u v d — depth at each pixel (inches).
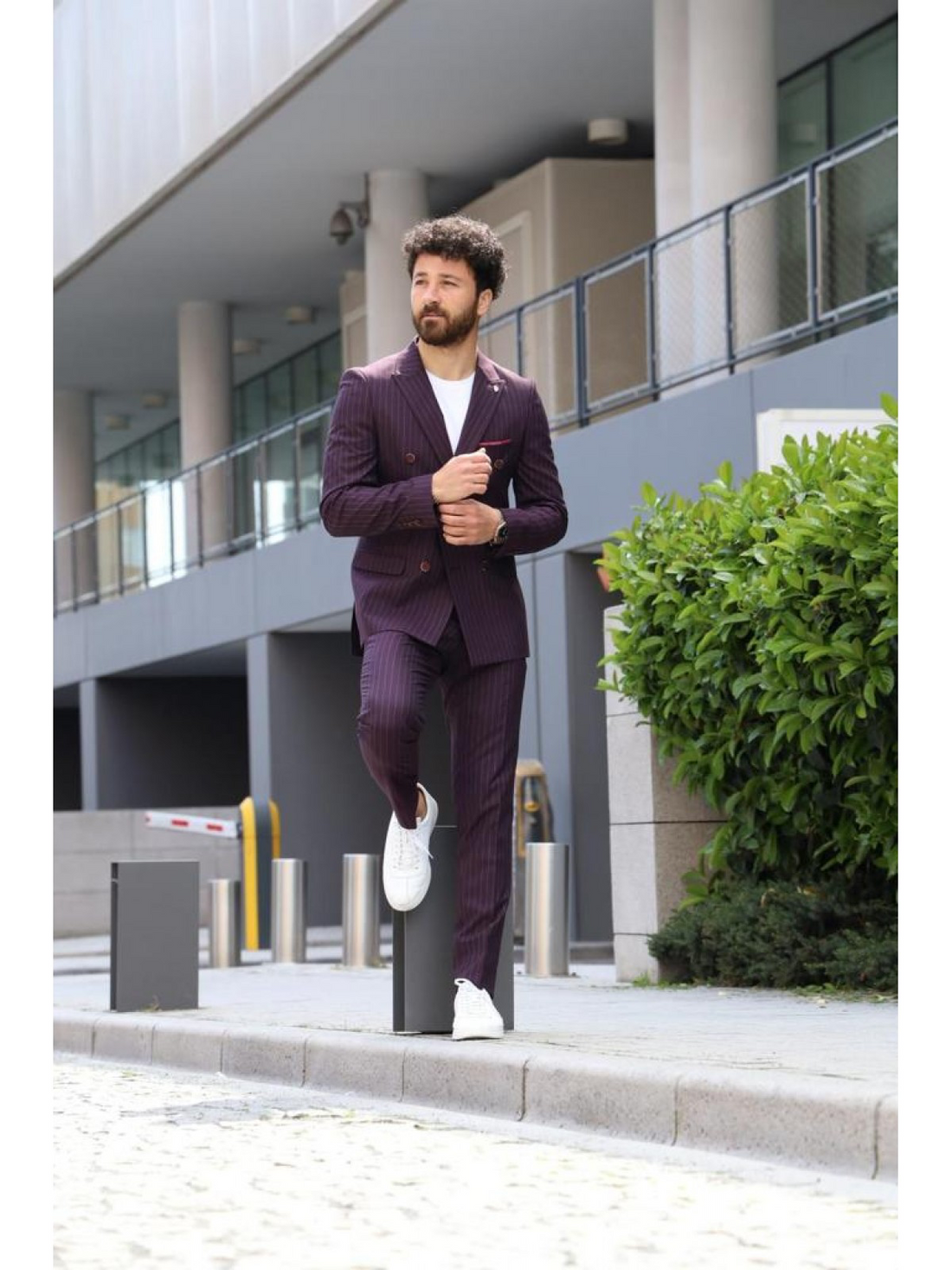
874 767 361.1
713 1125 223.5
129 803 1163.3
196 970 400.5
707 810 426.6
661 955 413.7
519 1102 254.5
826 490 364.5
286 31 823.1
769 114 706.8
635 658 411.2
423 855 289.0
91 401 1427.2
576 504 694.5
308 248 1072.2
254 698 950.4
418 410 278.5
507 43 792.3
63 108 1092.5
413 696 275.1
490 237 282.8
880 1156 201.9
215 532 1002.1
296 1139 237.5
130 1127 253.3
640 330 669.3
